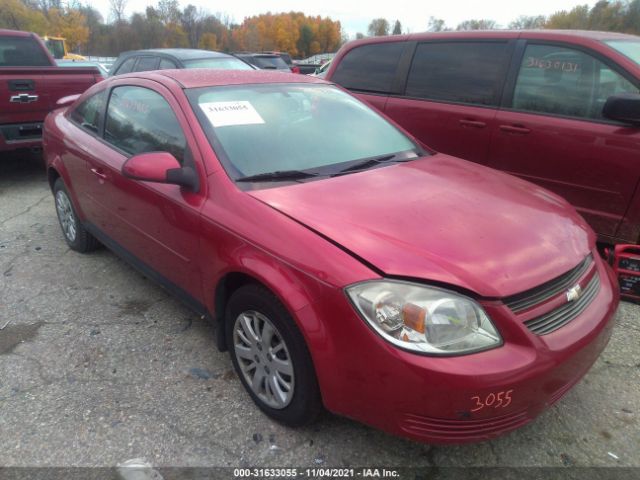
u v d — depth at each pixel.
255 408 2.60
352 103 3.57
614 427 2.49
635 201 3.77
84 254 4.44
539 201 2.66
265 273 2.22
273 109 3.14
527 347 1.95
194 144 2.78
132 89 3.50
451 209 2.43
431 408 1.90
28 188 6.50
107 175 3.47
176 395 2.69
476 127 4.59
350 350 1.98
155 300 3.65
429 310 1.90
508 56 4.48
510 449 2.37
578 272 2.32
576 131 4.00
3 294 3.73
